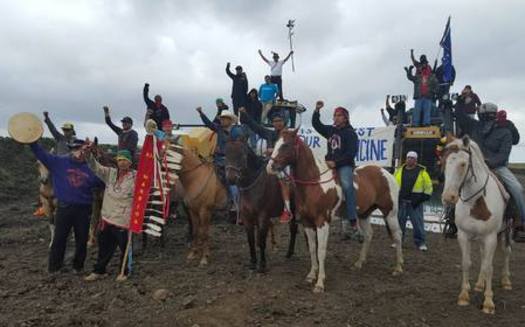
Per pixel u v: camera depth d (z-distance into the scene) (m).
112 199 8.05
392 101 15.56
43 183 9.79
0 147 21.92
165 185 8.37
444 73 16.28
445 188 6.62
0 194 18.47
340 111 8.30
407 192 11.34
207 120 10.62
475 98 14.77
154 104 13.62
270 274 8.45
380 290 7.78
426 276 8.81
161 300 7.04
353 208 8.09
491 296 6.95
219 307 6.73
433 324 6.50
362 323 6.40
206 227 9.12
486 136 7.93
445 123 14.73
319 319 6.43
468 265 7.11
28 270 8.70
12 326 6.16
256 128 9.40
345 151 8.21
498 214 6.91
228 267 8.91
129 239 8.09
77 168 8.33
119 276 8.05
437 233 13.49
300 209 7.84
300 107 15.80
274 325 6.22
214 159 10.89
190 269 8.74
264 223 8.40
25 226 13.75
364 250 9.21
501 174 7.69
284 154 7.48
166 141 8.66
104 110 11.53
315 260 8.05
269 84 15.69
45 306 6.84
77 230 8.42
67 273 8.50
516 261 10.37
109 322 6.30
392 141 14.27
